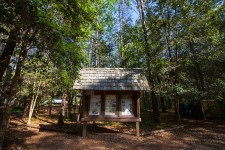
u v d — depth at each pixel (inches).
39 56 284.8
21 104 733.9
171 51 554.6
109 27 709.3
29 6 208.8
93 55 763.4
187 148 298.5
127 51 618.8
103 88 367.6
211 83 496.1
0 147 250.7
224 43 482.9
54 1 238.8
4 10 204.7
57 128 433.1
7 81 285.6
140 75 409.4
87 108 377.7
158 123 513.3
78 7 269.0
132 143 324.2
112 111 378.3
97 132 407.2
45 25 229.5
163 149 293.0
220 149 294.5
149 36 525.7
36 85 491.2
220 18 495.8
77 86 369.7
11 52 288.7
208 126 481.7
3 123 257.9
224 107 580.4
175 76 497.7
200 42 473.7
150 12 542.3
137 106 378.0
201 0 462.9
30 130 414.0
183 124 509.0
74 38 277.1
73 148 292.5
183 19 465.4
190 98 504.4
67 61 263.0
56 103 1279.5
